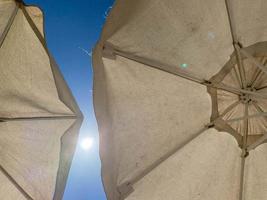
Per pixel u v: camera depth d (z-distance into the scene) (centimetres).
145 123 426
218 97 447
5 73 430
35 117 450
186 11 395
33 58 412
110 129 400
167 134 437
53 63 390
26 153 452
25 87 432
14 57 420
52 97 424
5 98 445
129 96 417
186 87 430
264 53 420
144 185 439
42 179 445
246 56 416
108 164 393
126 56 400
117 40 393
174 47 409
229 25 405
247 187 464
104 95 389
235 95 447
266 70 406
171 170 445
